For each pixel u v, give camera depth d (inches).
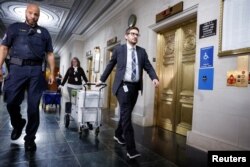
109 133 137.1
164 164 86.5
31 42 92.0
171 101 161.3
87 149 100.9
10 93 89.1
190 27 145.3
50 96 239.9
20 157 85.4
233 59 98.6
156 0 169.3
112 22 270.1
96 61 325.4
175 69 158.6
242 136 92.1
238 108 94.6
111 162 85.6
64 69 603.5
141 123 176.6
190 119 140.5
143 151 103.0
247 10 92.7
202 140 111.0
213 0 112.3
